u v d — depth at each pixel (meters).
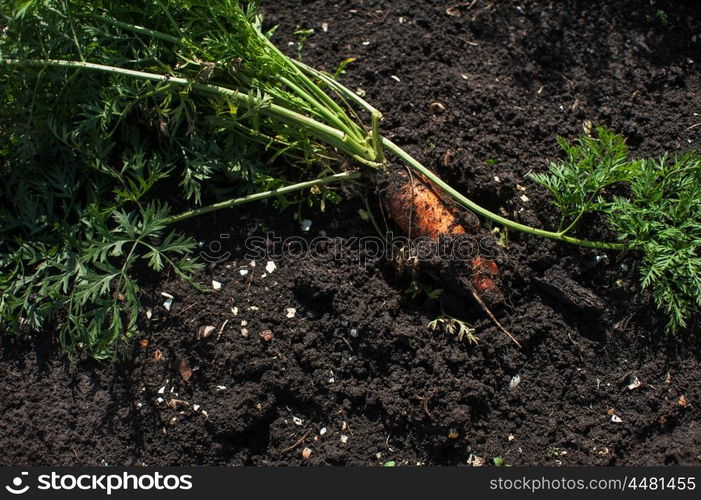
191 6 0.62
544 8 0.73
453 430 0.58
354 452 0.59
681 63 0.71
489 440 0.59
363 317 0.61
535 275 0.62
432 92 0.68
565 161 0.66
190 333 0.60
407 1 0.73
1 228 0.61
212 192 0.64
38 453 0.58
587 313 0.61
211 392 0.60
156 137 0.65
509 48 0.71
